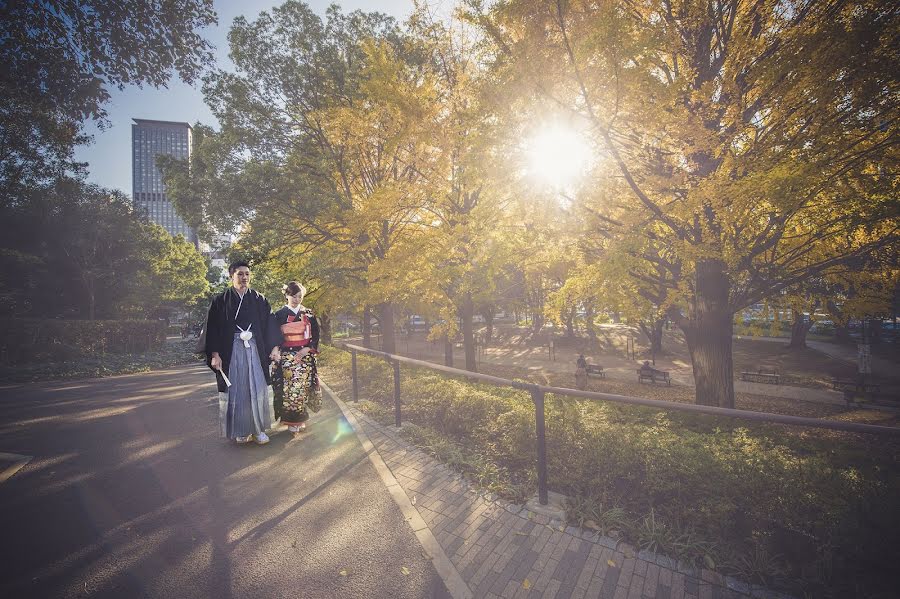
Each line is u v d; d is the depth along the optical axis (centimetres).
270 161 1051
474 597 222
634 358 2441
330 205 1056
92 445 463
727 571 248
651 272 912
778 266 734
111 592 213
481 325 5234
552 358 2450
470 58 1005
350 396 766
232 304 453
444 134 928
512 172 679
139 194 16688
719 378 793
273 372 494
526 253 1002
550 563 255
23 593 209
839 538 231
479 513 317
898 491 227
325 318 2445
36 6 421
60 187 2466
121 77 501
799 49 506
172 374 1266
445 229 1055
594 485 330
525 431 383
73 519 292
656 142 628
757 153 575
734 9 611
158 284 3634
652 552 266
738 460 277
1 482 356
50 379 1141
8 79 470
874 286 771
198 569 237
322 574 236
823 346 2802
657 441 319
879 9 430
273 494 339
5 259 2272
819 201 620
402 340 4062
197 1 485
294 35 1129
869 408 1139
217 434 507
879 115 485
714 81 557
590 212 687
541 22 523
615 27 464
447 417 511
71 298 2889
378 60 953
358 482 364
